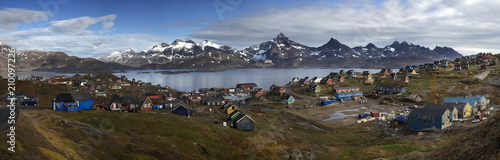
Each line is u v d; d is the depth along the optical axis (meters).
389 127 79.06
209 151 41.00
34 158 19.16
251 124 63.47
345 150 53.50
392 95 138.00
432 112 69.88
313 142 62.31
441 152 29.52
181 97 156.50
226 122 74.31
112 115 53.69
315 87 155.38
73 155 23.58
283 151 48.00
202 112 94.56
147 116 59.81
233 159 40.97
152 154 31.55
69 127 33.28
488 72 144.38
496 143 23.06
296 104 130.00
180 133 44.94
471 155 24.38
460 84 132.12
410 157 36.72
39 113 39.56
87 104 64.00
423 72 175.75
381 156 45.69
